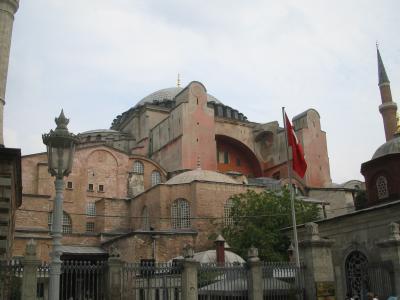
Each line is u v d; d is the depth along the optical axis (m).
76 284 20.05
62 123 14.10
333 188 73.62
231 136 86.31
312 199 67.62
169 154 77.06
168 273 21.81
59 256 13.48
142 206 62.53
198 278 22.44
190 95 76.44
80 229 65.69
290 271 22.25
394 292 24.48
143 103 98.25
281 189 62.06
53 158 13.83
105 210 65.06
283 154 84.19
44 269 18.95
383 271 25.48
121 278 19.56
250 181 74.06
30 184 64.12
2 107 24.02
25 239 52.16
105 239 59.81
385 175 39.47
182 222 57.44
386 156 39.31
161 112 87.94
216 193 57.78
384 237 31.52
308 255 22.30
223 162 87.31
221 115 95.12
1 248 20.86
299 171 29.48
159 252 50.59
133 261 49.25
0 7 25.23
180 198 58.16
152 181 73.31
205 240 54.41
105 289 19.38
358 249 33.28
